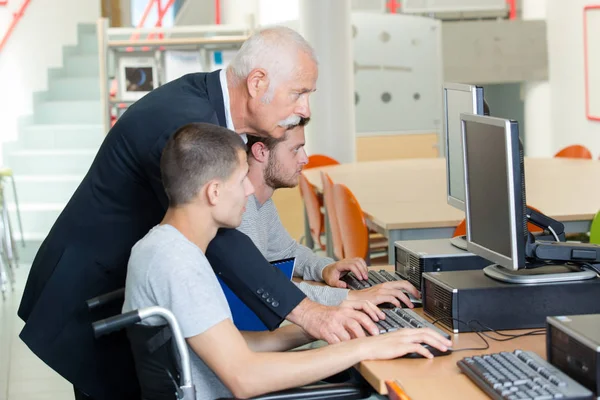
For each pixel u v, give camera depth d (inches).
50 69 402.9
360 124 392.2
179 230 88.7
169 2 454.6
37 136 385.7
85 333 102.9
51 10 400.8
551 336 79.7
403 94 394.0
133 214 102.3
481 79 404.2
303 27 354.3
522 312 96.0
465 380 80.0
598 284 96.2
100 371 103.9
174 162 87.3
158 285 85.7
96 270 102.9
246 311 110.8
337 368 86.1
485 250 98.7
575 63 379.9
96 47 416.8
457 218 176.1
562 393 71.1
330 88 351.9
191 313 84.8
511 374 76.7
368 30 387.9
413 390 77.6
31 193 365.4
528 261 99.7
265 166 115.9
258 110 98.9
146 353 84.5
